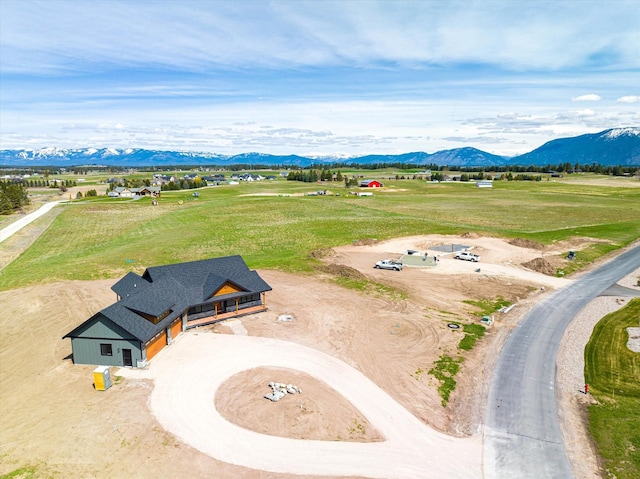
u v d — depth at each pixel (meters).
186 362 35.44
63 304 49.12
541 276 61.59
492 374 34.62
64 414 28.38
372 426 27.80
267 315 45.97
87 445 25.33
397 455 25.23
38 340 40.06
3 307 48.44
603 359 36.94
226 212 119.06
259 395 30.77
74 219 112.69
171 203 143.75
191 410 28.92
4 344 39.41
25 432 26.48
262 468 23.88
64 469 23.30
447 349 38.78
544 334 42.16
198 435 26.42
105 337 34.38
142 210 127.69
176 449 25.16
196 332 41.47
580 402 30.89
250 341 39.59
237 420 27.94
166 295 40.28
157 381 32.50
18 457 24.20
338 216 110.69
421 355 37.56
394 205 135.12
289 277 60.16
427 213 117.88
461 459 25.05
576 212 117.00
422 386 32.62
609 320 45.22
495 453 25.59
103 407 29.19
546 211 119.56
